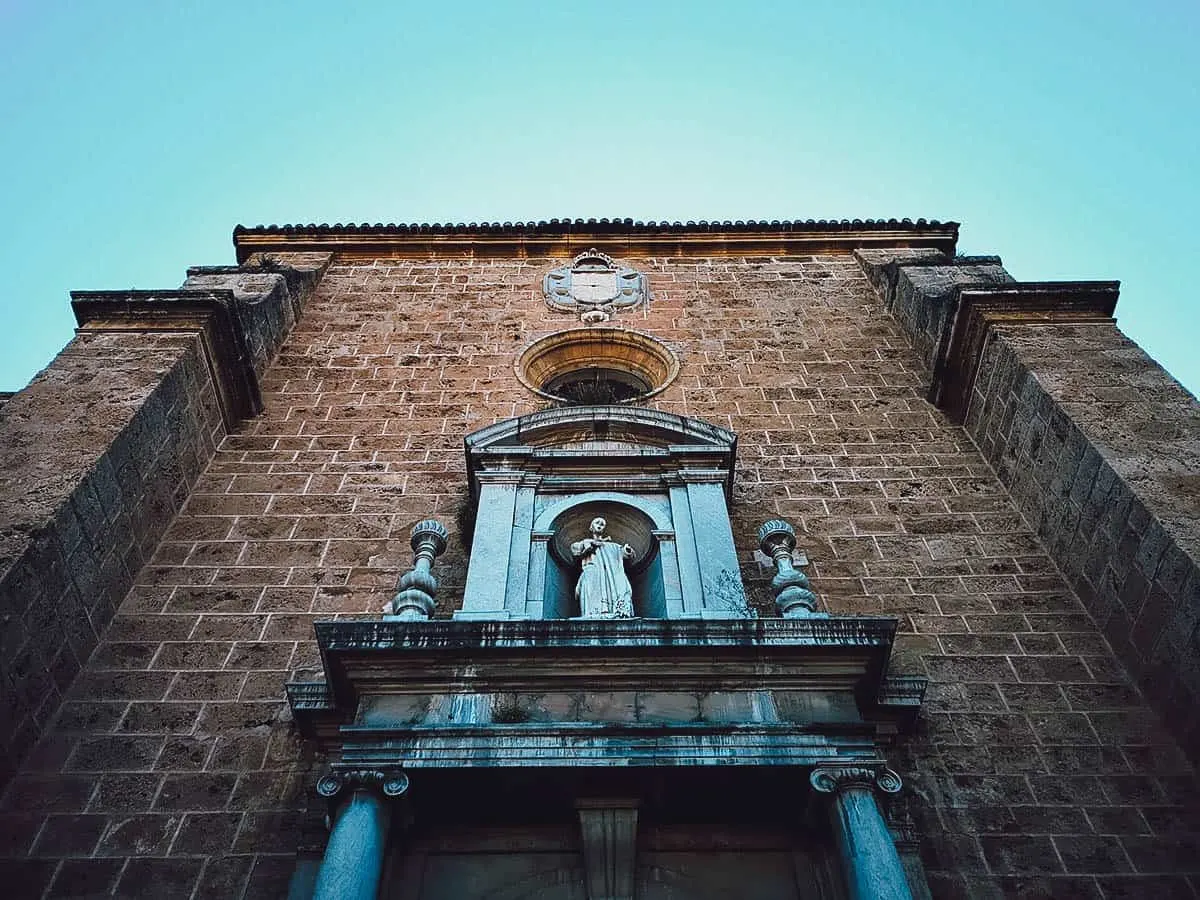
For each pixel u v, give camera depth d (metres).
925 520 11.66
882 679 8.45
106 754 8.65
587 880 7.29
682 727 7.50
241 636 9.89
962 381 13.43
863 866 6.73
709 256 18.56
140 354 12.20
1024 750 8.92
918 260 16.50
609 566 9.76
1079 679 9.63
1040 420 11.62
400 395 13.98
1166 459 10.23
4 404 11.96
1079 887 7.87
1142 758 8.87
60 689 9.09
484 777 7.34
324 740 8.52
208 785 8.43
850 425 13.43
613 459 11.17
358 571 10.75
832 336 15.67
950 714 9.25
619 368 15.77
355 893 6.50
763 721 7.66
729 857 7.53
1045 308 13.39
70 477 9.80
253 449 12.74
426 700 7.84
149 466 11.09
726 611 9.23
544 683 7.91
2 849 7.86
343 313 16.25
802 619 8.15
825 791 7.21
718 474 11.04
